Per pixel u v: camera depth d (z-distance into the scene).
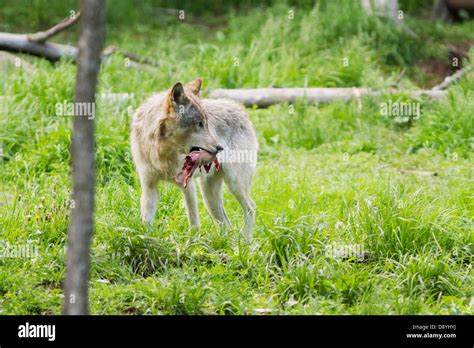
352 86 21.83
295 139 18.69
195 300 10.59
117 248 11.69
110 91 18.25
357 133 18.98
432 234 12.03
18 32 26.47
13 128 16.88
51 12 27.84
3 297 10.83
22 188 15.06
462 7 30.06
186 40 25.97
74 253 7.64
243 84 21.38
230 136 13.25
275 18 26.08
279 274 11.55
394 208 12.27
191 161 11.79
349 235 12.24
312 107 19.81
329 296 10.91
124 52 22.03
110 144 16.03
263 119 19.23
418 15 31.02
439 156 17.83
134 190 14.25
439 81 23.73
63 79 18.47
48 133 16.67
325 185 15.73
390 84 20.75
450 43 26.55
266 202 14.41
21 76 18.53
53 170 15.68
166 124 11.86
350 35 24.30
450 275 11.33
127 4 27.97
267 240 11.91
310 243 11.87
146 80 20.09
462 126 18.52
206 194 13.19
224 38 25.89
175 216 13.34
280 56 23.05
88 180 7.59
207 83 20.75
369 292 10.91
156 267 11.64
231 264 11.55
